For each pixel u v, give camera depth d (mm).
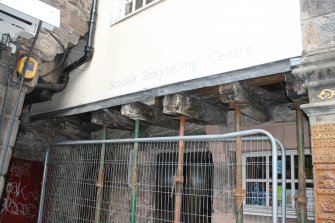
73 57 6871
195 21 4867
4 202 7023
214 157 5332
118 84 5844
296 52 3717
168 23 5266
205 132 6031
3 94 5180
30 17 4188
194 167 5645
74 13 6156
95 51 6520
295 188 4844
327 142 3361
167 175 5734
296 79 3857
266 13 4062
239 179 4055
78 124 8094
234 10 4395
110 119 6406
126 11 6359
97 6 6754
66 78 6836
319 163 3385
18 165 7309
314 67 3512
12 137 5230
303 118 4551
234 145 5133
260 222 4949
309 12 3707
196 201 4926
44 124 7824
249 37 4168
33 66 5371
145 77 5395
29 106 7676
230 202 5129
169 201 5676
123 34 6023
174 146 5711
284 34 3855
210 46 4582
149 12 5637
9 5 3928
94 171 6164
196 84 4652
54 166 6652
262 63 3984
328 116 3402
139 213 6062
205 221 5387
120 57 5961
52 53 5652
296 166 4902
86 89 6500
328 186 3281
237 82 4309
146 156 6004
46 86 6375
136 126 5719
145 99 5383
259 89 4734
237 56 4238
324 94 3467
